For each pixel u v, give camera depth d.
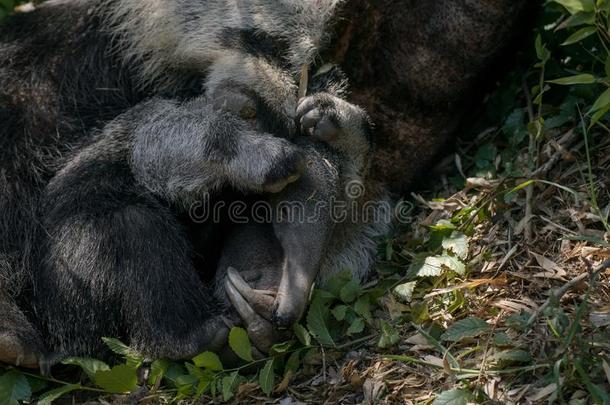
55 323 6.98
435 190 8.12
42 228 7.18
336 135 6.93
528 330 6.27
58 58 7.69
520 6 7.55
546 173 7.52
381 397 6.22
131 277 6.79
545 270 6.84
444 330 6.62
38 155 7.43
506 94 8.23
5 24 7.81
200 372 6.52
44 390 6.87
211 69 7.26
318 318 6.72
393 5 7.38
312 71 7.45
